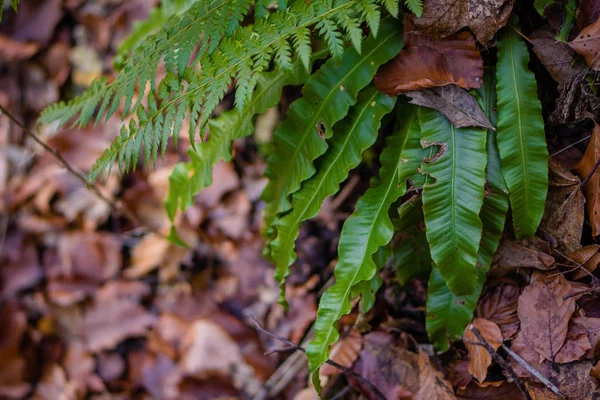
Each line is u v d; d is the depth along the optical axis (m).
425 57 0.83
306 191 0.87
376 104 0.85
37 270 1.24
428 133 0.83
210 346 1.16
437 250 0.82
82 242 1.24
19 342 1.21
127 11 1.28
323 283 1.13
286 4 0.79
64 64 1.30
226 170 1.21
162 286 1.22
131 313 1.21
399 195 0.84
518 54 0.83
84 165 1.25
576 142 0.86
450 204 0.82
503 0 0.79
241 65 0.79
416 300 0.95
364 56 0.84
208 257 1.21
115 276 1.23
